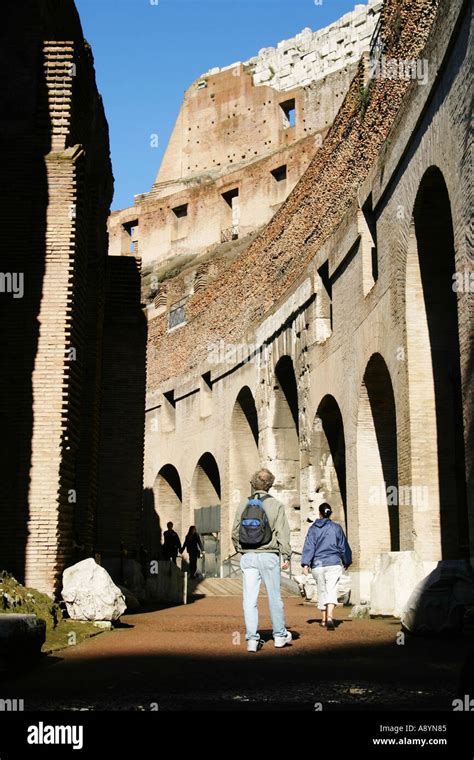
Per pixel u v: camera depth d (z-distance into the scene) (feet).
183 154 225.97
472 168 35.96
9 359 39.70
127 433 67.87
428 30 48.16
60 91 42.52
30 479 38.63
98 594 37.47
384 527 59.11
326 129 172.65
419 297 48.21
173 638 33.73
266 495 30.73
